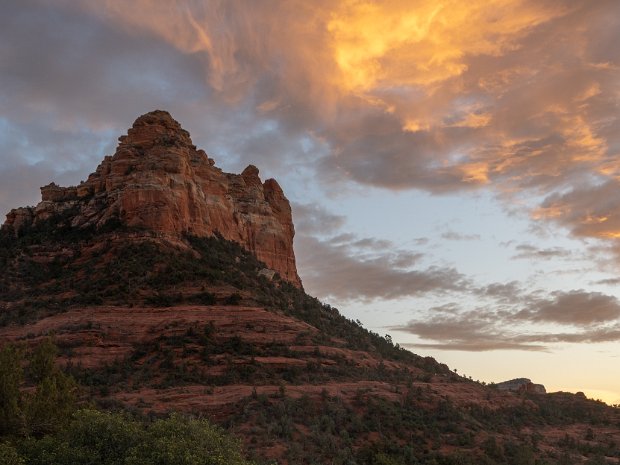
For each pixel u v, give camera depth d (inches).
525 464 3376.0
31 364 2701.8
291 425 3198.8
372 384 3934.5
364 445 3230.8
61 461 1995.6
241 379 3683.6
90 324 4018.2
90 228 5315.0
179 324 4089.6
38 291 4660.4
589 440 4215.1
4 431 2320.4
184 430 2194.9
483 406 4242.1
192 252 5078.7
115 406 3157.0
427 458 3218.5
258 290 5083.7
